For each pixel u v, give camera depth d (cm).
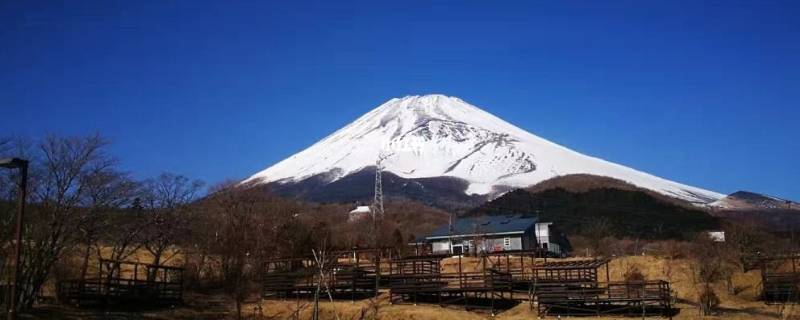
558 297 3988
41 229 3694
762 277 4516
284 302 4531
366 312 4162
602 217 11250
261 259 5016
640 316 3878
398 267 4978
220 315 4122
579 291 4000
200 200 5753
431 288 4325
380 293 4700
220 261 5334
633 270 5197
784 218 13300
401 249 6469
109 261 4075
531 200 13338
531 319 3891
